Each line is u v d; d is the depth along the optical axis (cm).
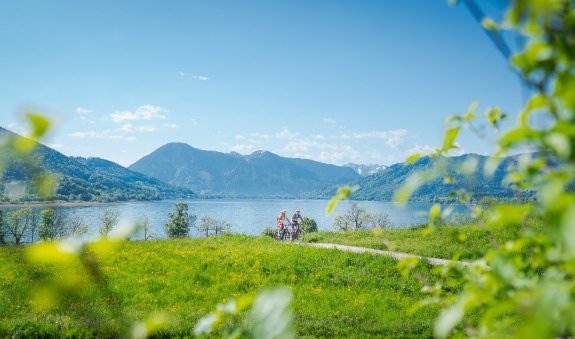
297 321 1233
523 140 128
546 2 119
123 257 2169
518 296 158
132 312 1320
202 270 1970
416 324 1198
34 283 135
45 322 1114
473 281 281
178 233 14112
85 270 141
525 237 220
